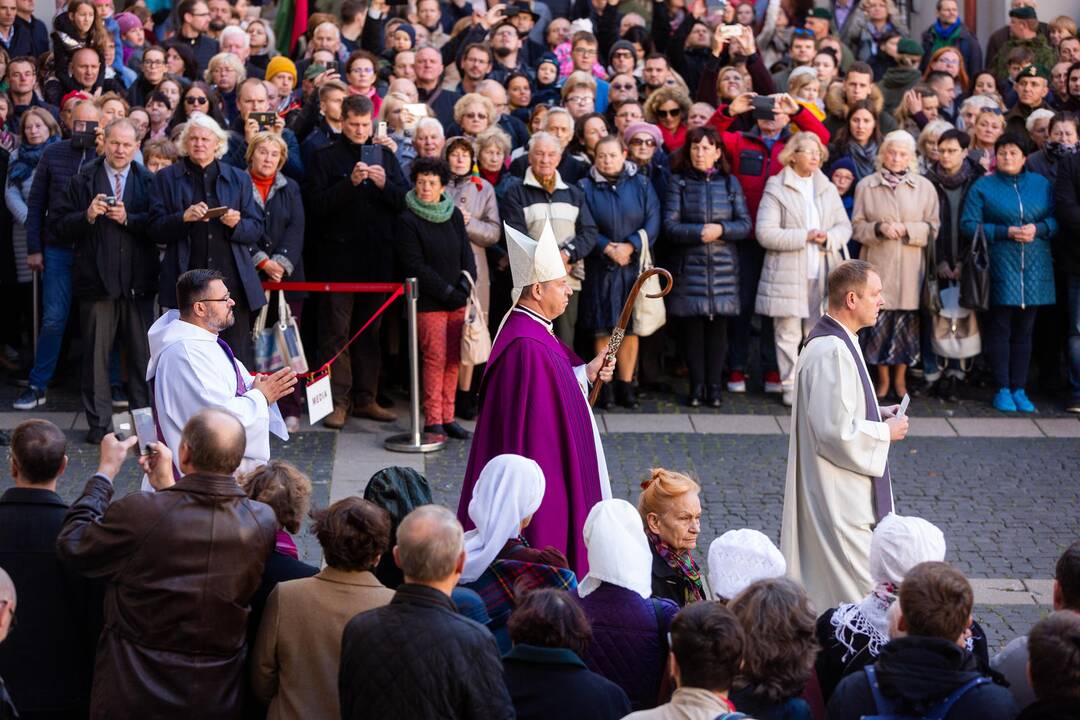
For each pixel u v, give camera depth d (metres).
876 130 24.67
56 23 25.14
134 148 20.75
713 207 22.38
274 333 20.70
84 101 21.36
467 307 21.19
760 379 24.91
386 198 21.39
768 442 21.47
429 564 8.71
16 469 10.55
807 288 22.72
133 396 21.17
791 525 13.83
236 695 9.91
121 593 9.80
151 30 28.84
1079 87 25.06
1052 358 24.25
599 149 22.20
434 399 21.20
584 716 8.60
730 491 19.38
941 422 22.73
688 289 22.48
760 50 29.19
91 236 20.47
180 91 23.61
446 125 25.06
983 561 17.27
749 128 23.92
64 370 23.91
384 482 11.24
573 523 13.55
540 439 13.50
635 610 9.86
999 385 23.38
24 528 10.45
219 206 20.06
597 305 22.25
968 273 22.69
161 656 9.74
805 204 22.66
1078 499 19.38
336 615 9.65
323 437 21.31
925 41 30.30
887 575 10.05
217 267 20.06
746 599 8.73
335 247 21.62
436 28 28.69
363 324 21.89
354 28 28.06
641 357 24.05
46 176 21.58
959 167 23.14
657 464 20.39
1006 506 19.11
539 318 13.96
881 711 8.34
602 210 22.20
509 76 25.34
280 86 24.58
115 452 10.77
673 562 11.54
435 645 8.55
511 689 8.70
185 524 9.76
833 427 13.23
